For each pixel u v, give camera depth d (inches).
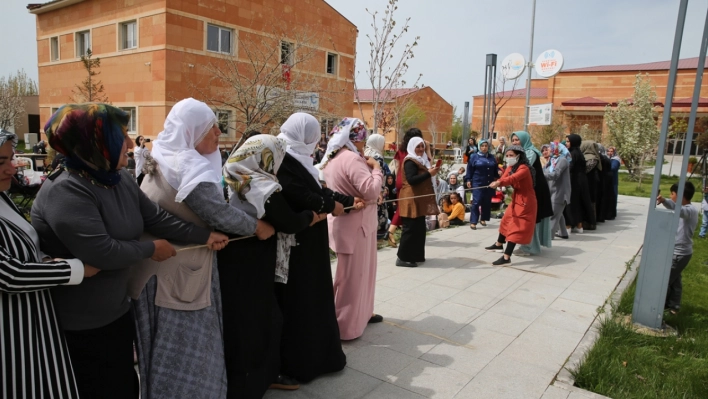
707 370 140.9
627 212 472.1
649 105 855.7
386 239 311.1
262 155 105.2
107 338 83.6
